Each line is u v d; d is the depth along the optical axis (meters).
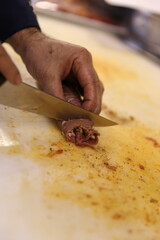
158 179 0.32
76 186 0.28
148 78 0.59
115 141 0.36
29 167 0.29
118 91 0.50
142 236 0.26
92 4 0.92
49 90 0.35
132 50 0.75
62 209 0.26
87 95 0.34
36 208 0.26
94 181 0.30
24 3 0.40
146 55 0.73
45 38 0.38
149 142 0.38
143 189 0.30
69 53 0.35
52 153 0.31
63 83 0.37
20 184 0.27
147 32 0.73
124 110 0.45
